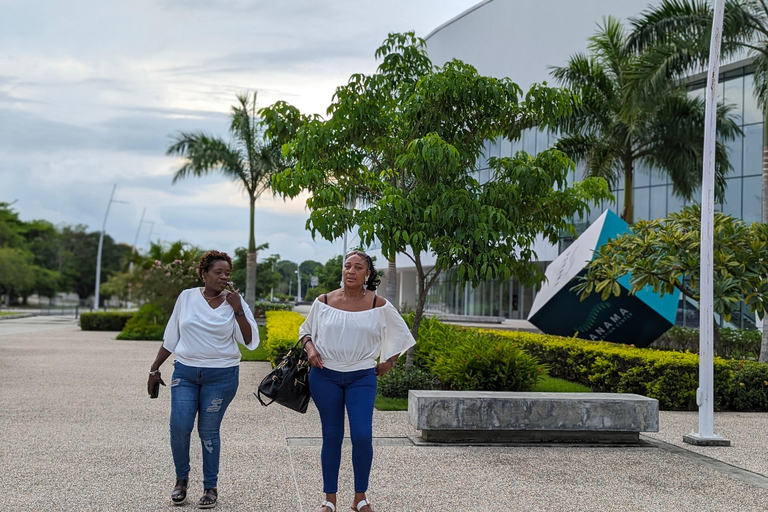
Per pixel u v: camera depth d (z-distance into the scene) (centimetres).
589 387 1136
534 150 3431
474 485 534
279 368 462
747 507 494
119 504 462
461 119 1020
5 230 7462
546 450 668
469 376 965
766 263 1090
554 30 3497
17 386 1063
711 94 771
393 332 459
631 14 3109
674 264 1084
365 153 1063
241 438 703
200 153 2723
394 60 1096
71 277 9156
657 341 1645
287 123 1044
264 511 455
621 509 482
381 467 587
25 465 565
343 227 954
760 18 1596
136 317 2309
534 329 3109
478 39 3962
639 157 2133
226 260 479
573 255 1441
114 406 887
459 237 926
